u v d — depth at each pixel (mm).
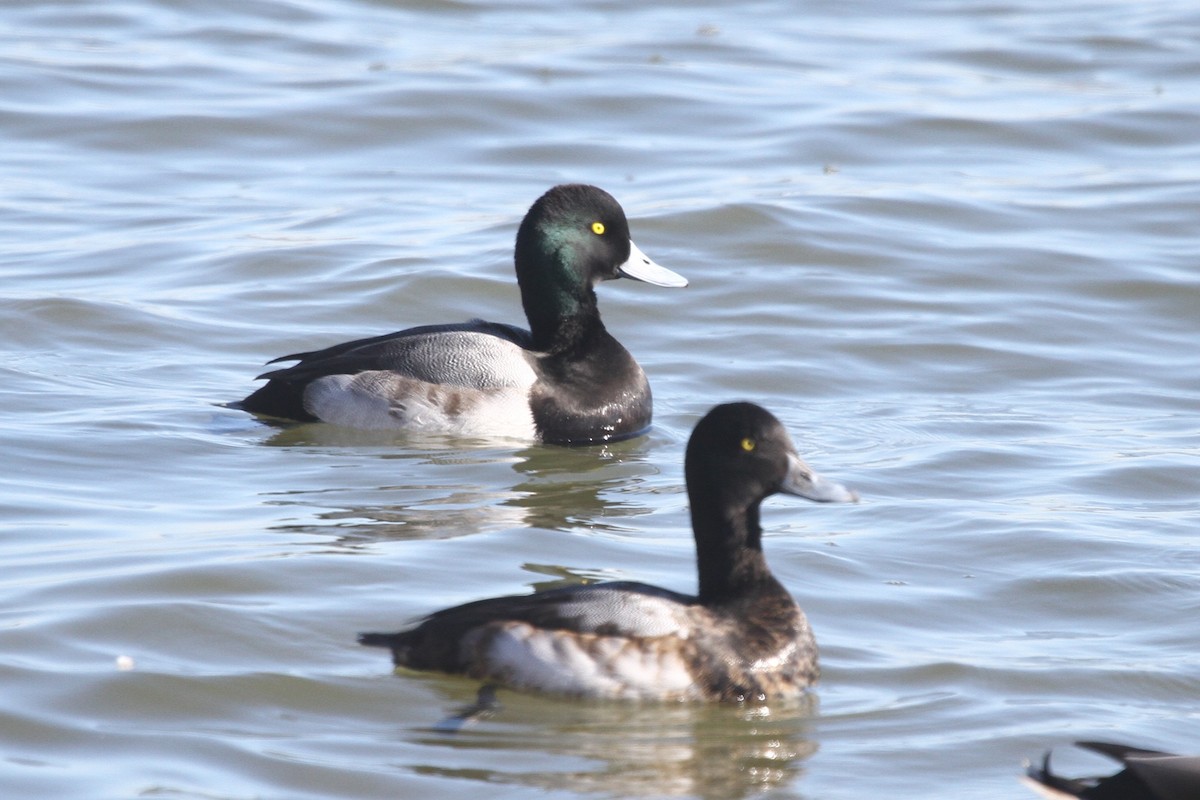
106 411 14195
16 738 8438
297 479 12703
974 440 13992
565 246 14492
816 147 22859
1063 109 24484
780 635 9219
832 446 13773
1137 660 9789
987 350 16547
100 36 27484
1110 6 30516
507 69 25812
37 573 10406
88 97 24297
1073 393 15477
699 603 9320
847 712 9062
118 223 19812
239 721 8727
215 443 13555
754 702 9047
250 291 17750
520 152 22688
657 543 11398
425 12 29719
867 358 16312
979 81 25938
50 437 13398
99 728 8594
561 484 12875
